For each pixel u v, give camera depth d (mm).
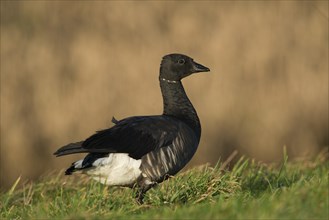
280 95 18609
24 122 18047
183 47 18625
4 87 18219
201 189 9414
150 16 18891
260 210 7090
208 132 18281
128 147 9086
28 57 18562
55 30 18875
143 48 18594
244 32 18766
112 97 18172
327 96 18828
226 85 18469
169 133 9414
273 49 18734
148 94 18234
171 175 9562
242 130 18359
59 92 18188
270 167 11875
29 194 11062
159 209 8391
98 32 18766
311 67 18906
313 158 14102
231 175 9922
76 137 17891
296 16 19156
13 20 19109
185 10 18953
